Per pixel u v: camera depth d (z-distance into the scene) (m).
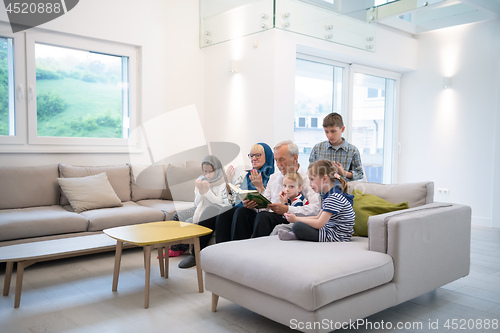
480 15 5.02
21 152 3.86
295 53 4.30
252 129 4.40
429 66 5.74
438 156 5.68
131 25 4.48
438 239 2.46
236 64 4.50
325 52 4.71
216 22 4.70
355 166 3.43
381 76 5.77
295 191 2.81
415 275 2.30
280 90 4.18
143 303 2.51
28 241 3.10
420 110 5.86
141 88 4.60
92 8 4.18
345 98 5.30
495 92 5.09
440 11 5.09
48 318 2.28
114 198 3.87
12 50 3.80
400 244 2.19
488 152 5.18
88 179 3.85
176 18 4.84
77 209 3.63
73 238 2.92
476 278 3.07
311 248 2.23
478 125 5.27
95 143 4.32
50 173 3.82
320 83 5.06
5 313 2.34
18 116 3.83
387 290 2.14
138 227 2.83
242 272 2.07
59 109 4.17
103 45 4.34
